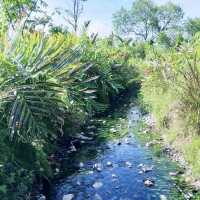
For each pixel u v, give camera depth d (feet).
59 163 25.44
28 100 18.40
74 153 27.58
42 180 22.02
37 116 18.78
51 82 19.57
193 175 22.70
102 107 42.80
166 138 29.94
